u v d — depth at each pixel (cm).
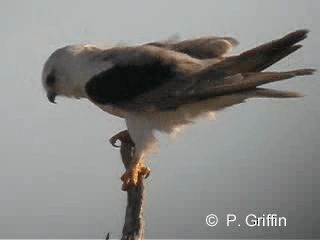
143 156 779
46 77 813
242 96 752
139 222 685
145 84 768
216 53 795
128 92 770
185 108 771
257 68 753
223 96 755
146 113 775
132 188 691
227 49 796
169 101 764
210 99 761
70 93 816
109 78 775
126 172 772
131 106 771
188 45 802
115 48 799
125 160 786
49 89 820
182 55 784
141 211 686
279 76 735
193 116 780
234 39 805
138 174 774
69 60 796
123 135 797
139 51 784
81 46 807
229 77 751
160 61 773
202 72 761
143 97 770
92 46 812
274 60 744
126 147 791
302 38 732
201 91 755
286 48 738
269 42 742
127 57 781
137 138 778
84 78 788
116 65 779
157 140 781
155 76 769
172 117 776
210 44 798
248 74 746
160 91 766
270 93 748
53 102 830
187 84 761
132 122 780
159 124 779
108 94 775
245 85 740
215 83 754
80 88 803
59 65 802
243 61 752
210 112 779
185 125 788
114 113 795
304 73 736
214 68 759
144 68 773
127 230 684
